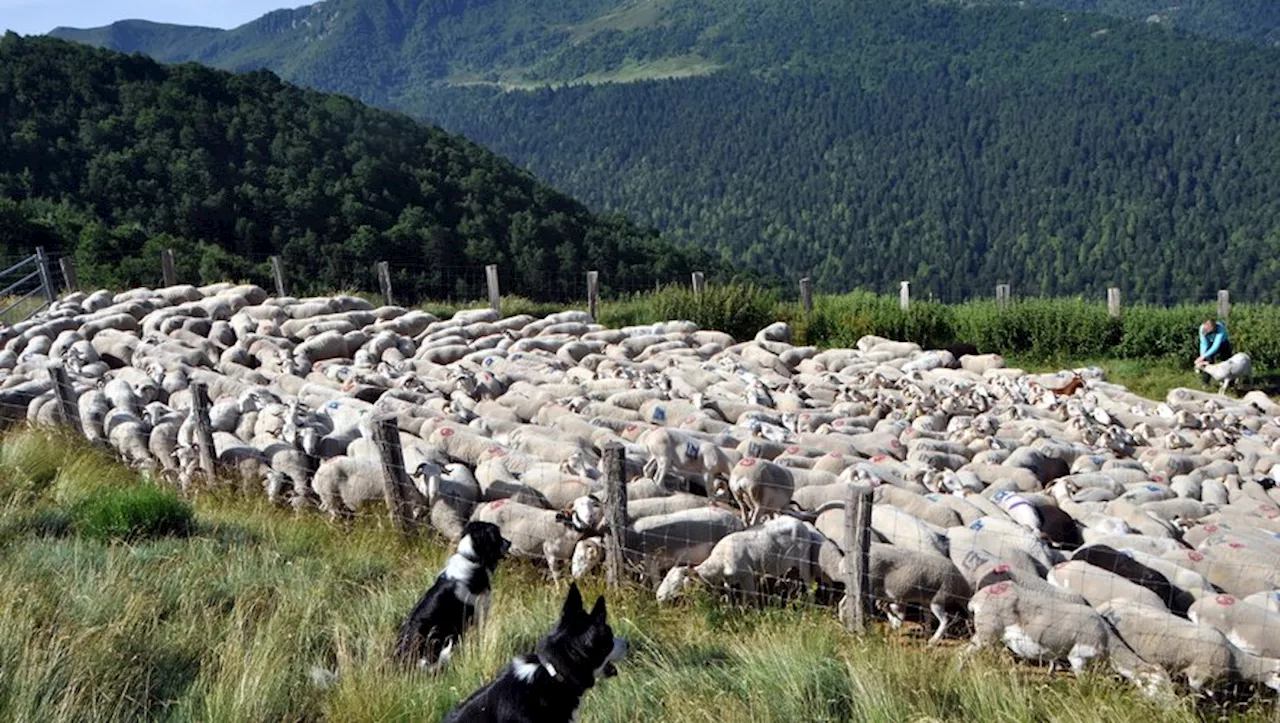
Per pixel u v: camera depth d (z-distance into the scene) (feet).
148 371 54.90
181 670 23.56
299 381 55.42
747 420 50.57
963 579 31.27
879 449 47.65
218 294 74.13
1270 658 28.30
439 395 52.90
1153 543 35.47
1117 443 52.39
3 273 78.59
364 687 21.97
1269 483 47.75
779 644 26.08
